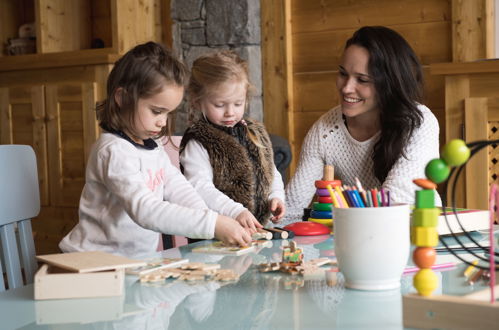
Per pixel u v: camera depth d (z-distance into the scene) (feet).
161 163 4.75
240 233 3.73
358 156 5.86
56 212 10.96
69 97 10.66
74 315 2.40
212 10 10.87
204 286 2.78
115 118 4.45
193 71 5.68
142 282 2.87
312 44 10.55
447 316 2.04
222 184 5.69
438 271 2.92
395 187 5.26
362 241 2.60
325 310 2.36
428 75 9.65
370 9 10.03
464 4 9.10
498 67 8.05
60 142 10.81
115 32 10.52
